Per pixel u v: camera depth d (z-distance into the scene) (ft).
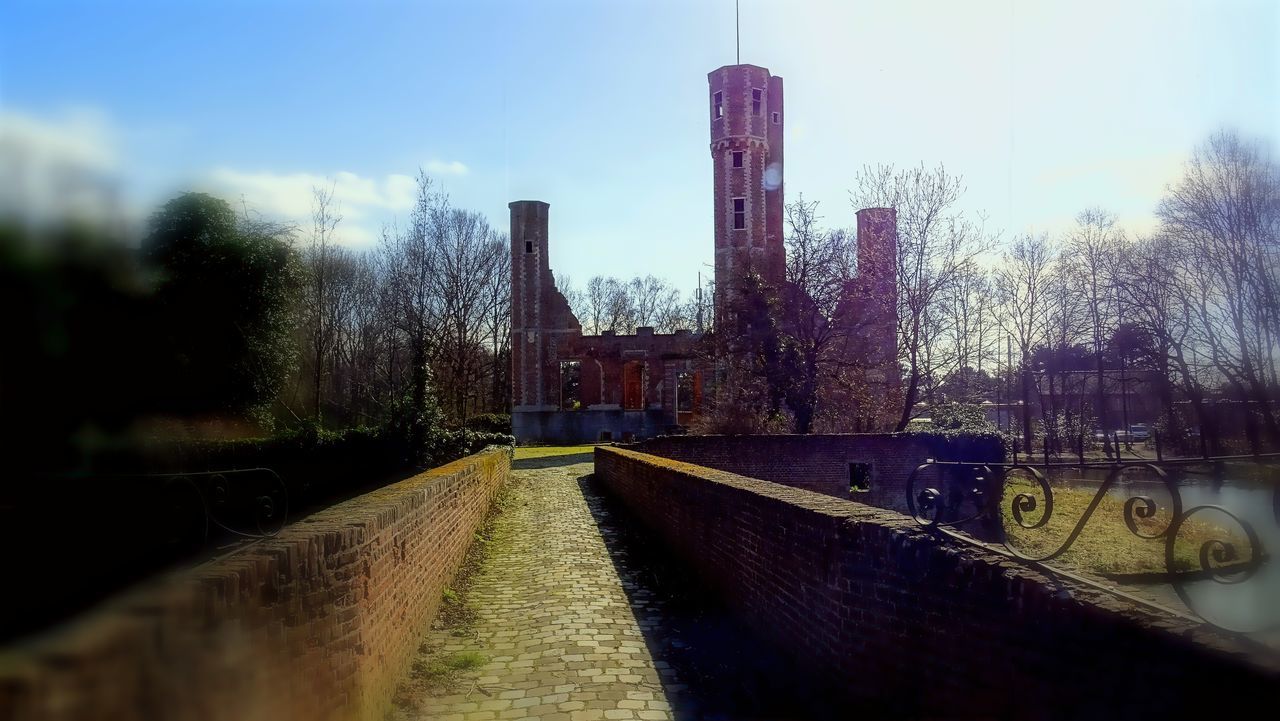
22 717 6.97
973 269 95.04
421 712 17.44
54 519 24.27
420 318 106.01
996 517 18.70
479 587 30.09
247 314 59.88
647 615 25.45
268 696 11.87
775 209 149.18
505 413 172.96
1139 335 105.40
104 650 8.02
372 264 133.69
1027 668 10.89
